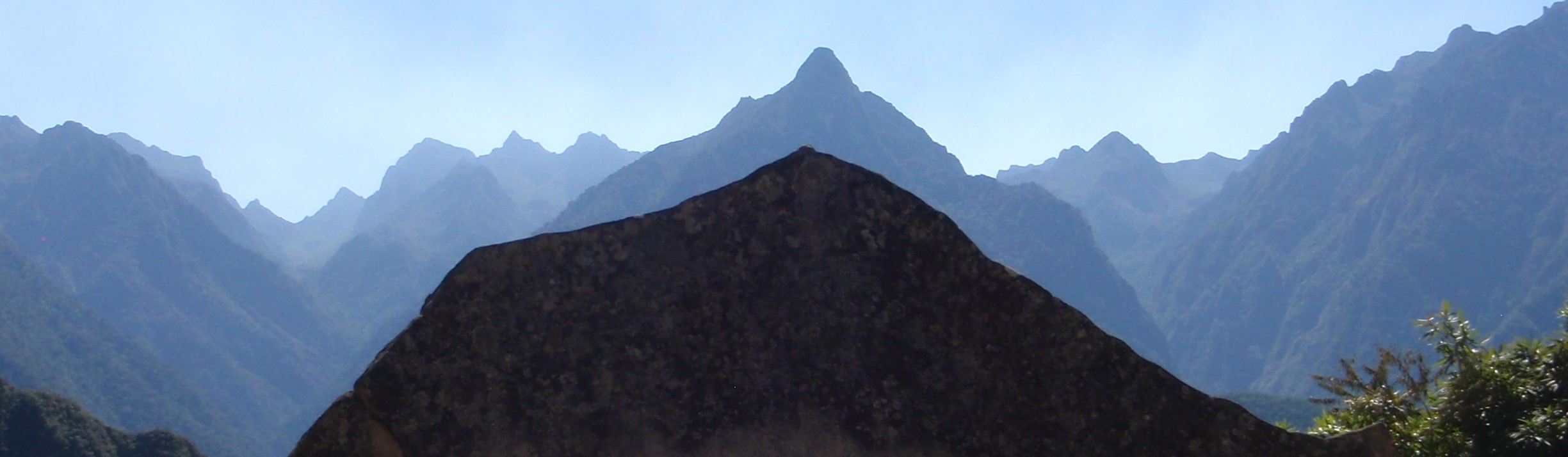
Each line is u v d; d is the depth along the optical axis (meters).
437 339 4.14
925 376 4.27
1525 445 5.53
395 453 4.02
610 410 4.14
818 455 4.17
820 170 4.45
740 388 4.23
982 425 4.23
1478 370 6.29
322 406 123.06
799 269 4.36
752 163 141.62
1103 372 4.26
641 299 4.28
